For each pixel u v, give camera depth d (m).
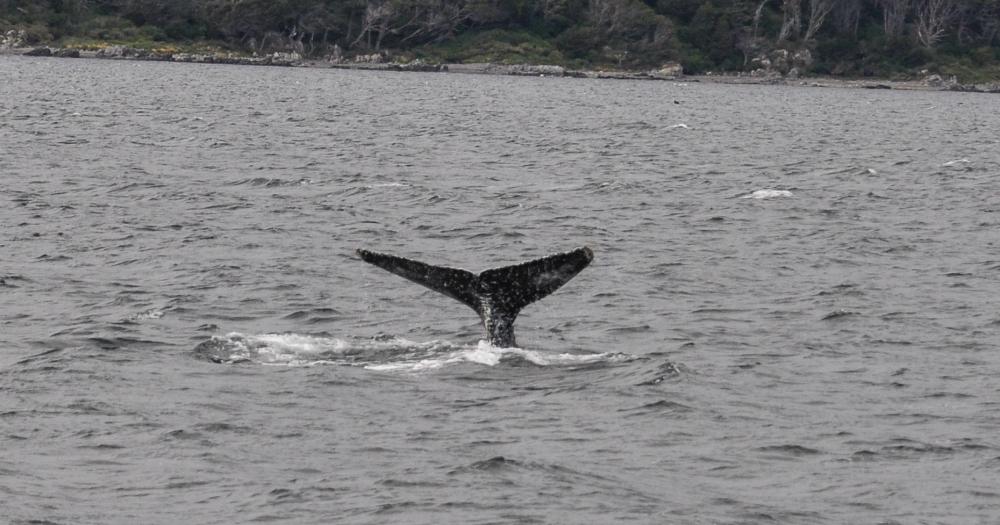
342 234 129.62
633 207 155.25
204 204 146.75
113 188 158.12
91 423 63.50
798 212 152.00
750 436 63.75
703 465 59.50
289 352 77.75
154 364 74.69
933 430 65.62
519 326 88.19
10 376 71.56
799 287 105.75
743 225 140.88
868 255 122.62
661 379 72.56
